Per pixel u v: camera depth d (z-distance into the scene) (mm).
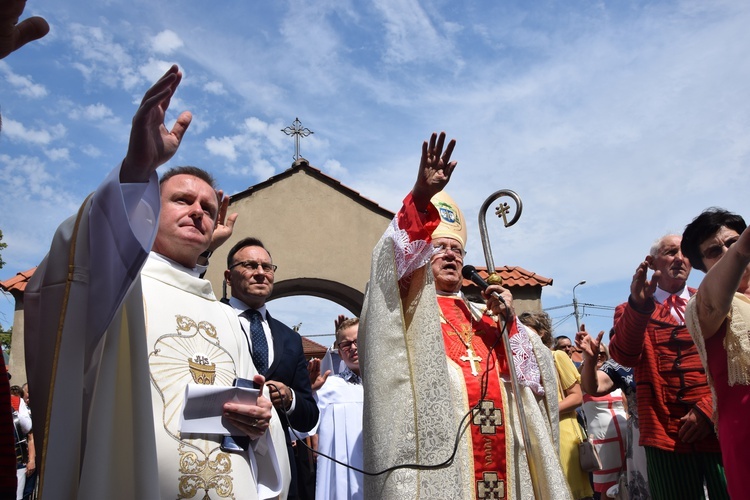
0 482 1607
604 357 6383
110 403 1990
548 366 3807
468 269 3771
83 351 1950
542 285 12672
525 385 3555
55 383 1881
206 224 2986
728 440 3203
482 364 3549
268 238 12742
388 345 3205
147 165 2000
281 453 2932
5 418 1651
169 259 2916
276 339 4395
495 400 3418
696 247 3852
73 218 2053
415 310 3299
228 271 4715
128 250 1938
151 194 2029
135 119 1937
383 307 3270
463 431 3264
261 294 4520
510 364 3404
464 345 3609
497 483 3258
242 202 12812
